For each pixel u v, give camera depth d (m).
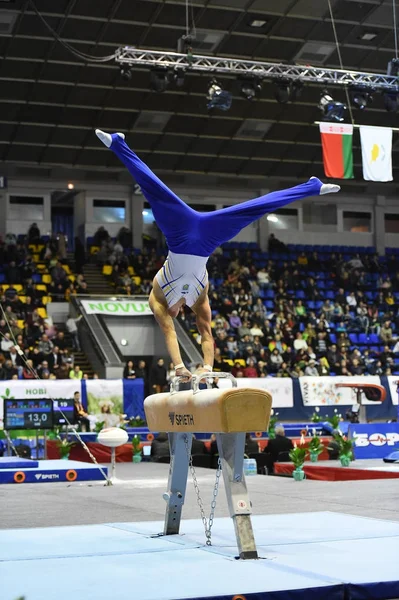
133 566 5.63
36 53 25.31
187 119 29.86
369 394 21.59
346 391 24.98
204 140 31.31
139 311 29.05
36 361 24.33
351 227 37.47
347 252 35.62
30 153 30.81
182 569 5.50
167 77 21.05
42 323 26.67
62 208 37.62
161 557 5.99
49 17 23.55
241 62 21.30
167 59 21.92
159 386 25.14
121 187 33.94
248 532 5.93
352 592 4.98
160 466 16.97
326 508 9.16
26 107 28.06
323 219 37.03
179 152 31.91
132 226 34.00
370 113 30.38
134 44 25.17
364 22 25.20
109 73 26.72
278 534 6.95
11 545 6.60
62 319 29.25
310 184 6.13
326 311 30.75
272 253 34.38
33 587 4.94
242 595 4.74
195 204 35.06
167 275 6.15
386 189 37.00
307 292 32.12
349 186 36.22
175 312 6.39
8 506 9.99
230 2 23.67
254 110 29.73
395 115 30.86
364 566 5.48
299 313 30.48
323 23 25.06
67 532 7.38
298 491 11.13
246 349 26.75
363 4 24.36
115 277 30.78
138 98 28.25
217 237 5.94
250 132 31.14
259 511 8.99
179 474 7.09
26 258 29.89
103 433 13.29
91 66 26.22
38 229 31.75
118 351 26.50
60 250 31.44
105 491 11.84
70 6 23.16
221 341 27.38
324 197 36.59
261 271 32.28
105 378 25.39
